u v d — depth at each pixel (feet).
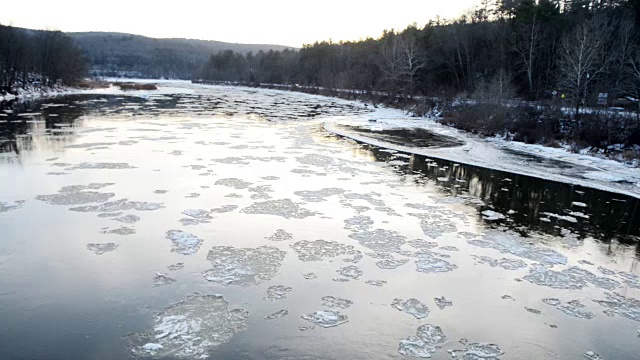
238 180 53.52
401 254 34.94
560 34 130.00
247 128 98.37
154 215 40.75
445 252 35.68
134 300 26.86
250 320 25.34
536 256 35.60
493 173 63.93
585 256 36.09
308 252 34.42
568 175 63.52
